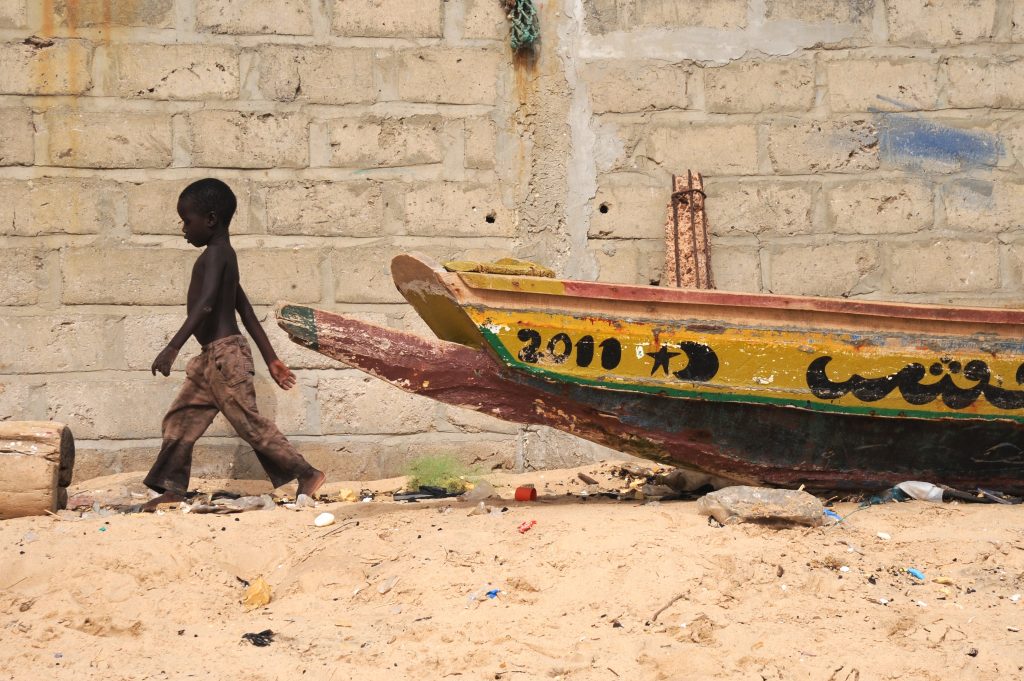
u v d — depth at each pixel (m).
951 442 5.65
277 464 6.18
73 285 7.07
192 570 4.68
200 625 4.30
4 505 5.47
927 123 7.50
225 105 7.21
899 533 4.96
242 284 7.18
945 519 5.18
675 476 6.30
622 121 7.43
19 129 7.07
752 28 7.46
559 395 5.43
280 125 7.24
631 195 7.41
